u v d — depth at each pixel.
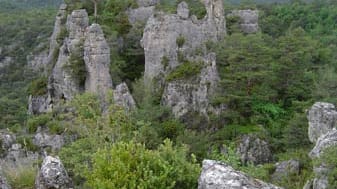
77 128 37.47
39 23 127.75
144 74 60.12
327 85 58.19
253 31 75.31
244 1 113.88
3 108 77.88
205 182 13.32
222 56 58.75
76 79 57.62
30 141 43.38
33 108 63.66
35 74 108.81
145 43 59.44
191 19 60.12
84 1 69.31
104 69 56.00
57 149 43.34
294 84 58.28
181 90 55.84
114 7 67.12
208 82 55.81
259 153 48.75
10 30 123.94
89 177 15.38
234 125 53.31
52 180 15.27
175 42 58.97
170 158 15.44
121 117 31.30
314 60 70.62
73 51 58.16
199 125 54.62
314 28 102.81
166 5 62.91
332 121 32.84
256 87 55.69
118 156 14.92
